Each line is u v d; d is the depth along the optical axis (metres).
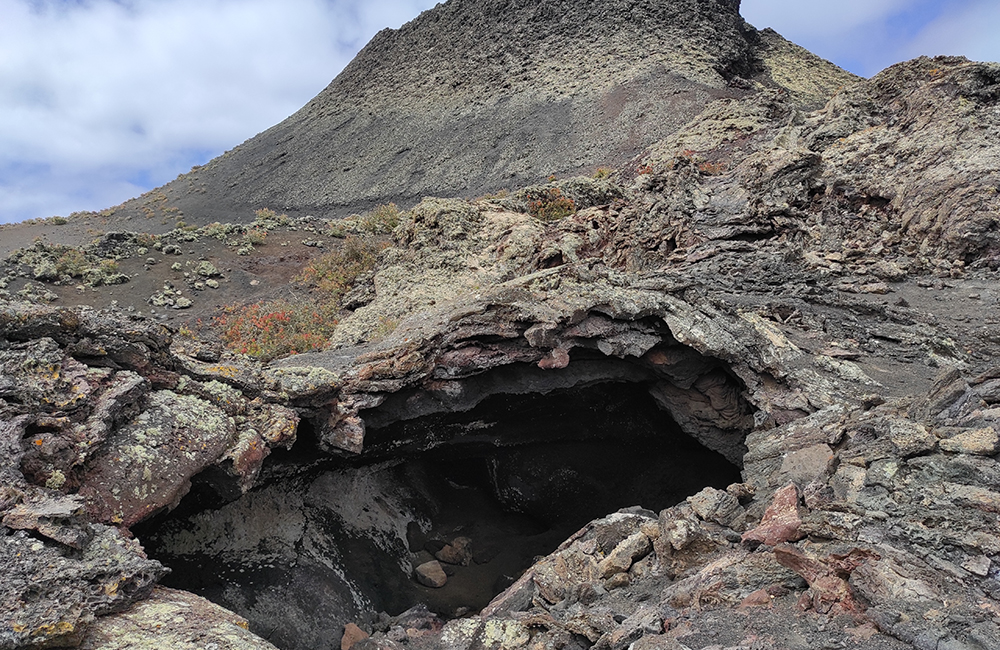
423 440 11.09
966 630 4.55
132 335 7.35
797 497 6.67
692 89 49.31
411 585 10.36
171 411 7.13
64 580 4.79
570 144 47.44
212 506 8.69
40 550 4.96
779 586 5.84
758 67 63.38
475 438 11.64
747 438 9.84
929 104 20.52
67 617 4.51
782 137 28.50
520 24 70.00
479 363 10.53
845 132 23.48
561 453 12.62
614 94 52.44
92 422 6.26
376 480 11.47
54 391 6.19
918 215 17.36
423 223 22.98
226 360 8.77
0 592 4.50
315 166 61.16
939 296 14.53
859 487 6.37
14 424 5.70
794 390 10.50
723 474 12.30
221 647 4.77
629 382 12.26
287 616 8.44
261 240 28.47
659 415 12.65
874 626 4.91
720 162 29.80
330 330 18.55
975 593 4.86
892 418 6.90
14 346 6.42
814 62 69.31
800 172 19.41
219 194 60.44
